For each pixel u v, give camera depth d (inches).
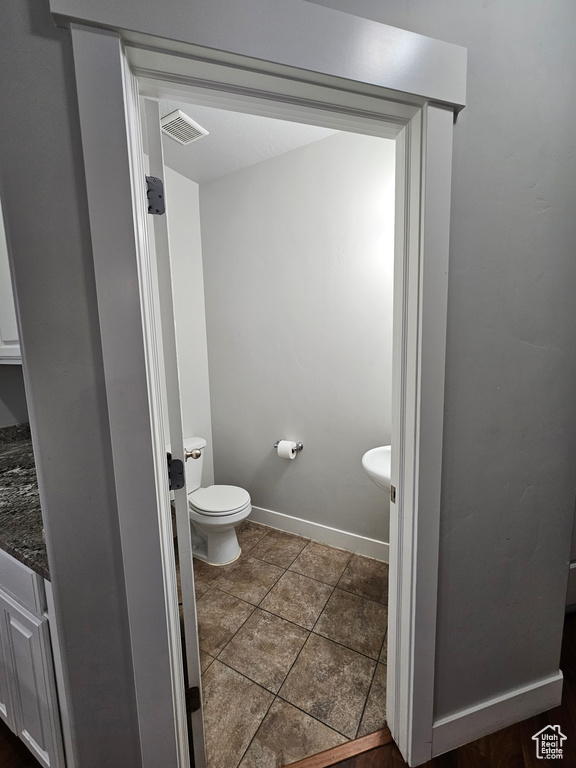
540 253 39.2
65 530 28.7
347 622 65.6
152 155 31.2
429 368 36.0
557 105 37.3
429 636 40.7
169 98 31.5
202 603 70.7
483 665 45.2
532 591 46.1
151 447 28.9
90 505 29.0
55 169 25.0
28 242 25.1
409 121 35.4
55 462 27.8
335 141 77.2
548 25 35.6
